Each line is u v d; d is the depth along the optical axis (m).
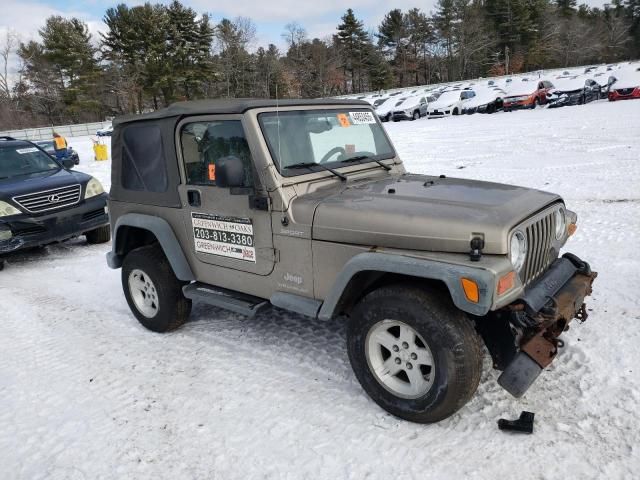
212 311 4.96
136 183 4.44
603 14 90.81
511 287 2.70
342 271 3.04
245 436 3.06
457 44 76.44
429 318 2.78
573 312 3.08
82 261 7.15
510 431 2.91
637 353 3.57
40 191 7.04
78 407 3.48
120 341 4.45
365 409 3.23
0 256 6.91
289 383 3.58
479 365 2.81
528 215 2.96
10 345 4.52
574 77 28.89
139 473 2.81
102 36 57.03
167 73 54.44
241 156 3.55
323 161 3.73
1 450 3.08
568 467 2.62
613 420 2.94
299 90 59.28
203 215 3.89
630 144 11.82
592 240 5.88
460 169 10.62
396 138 17.77
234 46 55.06
